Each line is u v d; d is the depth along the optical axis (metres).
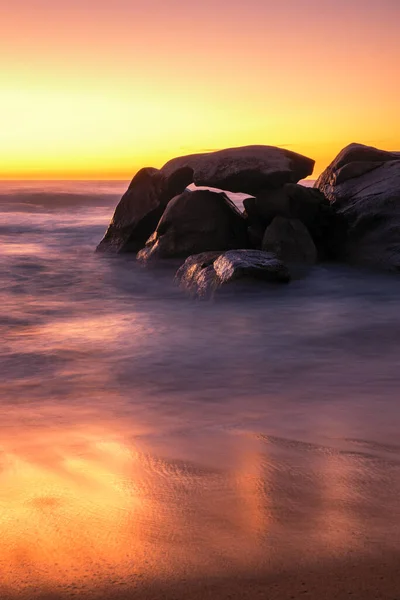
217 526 2.05
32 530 2.04
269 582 1.61
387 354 5.49
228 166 12.06
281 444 3.11
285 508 2.21
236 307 7.93
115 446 3.14
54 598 1.56
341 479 2.55
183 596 1.55
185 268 10.05
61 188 59.91
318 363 5.21
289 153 12.32
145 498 2.36
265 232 11.44
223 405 4.04
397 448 3.02
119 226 14.02
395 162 12.13
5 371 5.15
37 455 3.02
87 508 2.27
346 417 3.65
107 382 4.77
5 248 15.30
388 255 10.52
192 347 5.91
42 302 8.82
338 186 12.44
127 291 9.68
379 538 1.91
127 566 1.74
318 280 9.70
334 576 1.63
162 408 4.01
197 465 2.79
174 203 12.19
